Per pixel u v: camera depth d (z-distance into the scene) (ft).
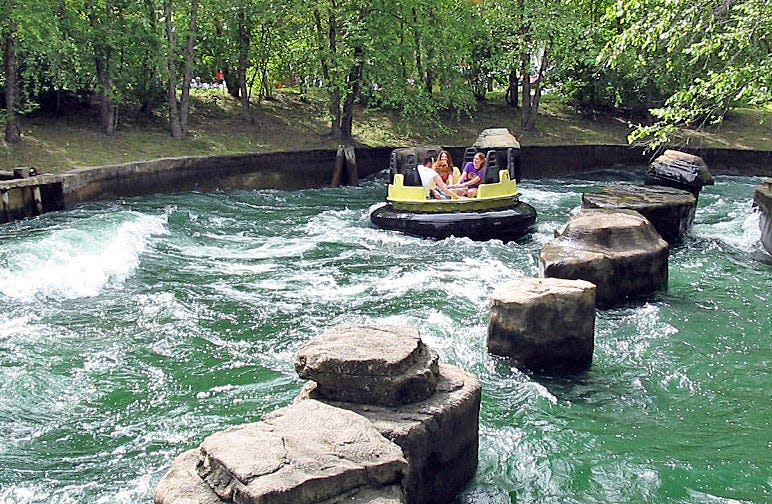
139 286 31.94
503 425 19.20
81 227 38.55
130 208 49.19
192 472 10.75
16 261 30.68
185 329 26.43
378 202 56.70
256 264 36.32
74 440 18.52
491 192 42.98
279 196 58.80
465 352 23.77
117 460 17.54
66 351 24.21
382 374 13.85
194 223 46.16
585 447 18.20
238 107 75.92
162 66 62.85
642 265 28.78
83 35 59.57
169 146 62.80
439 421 13.89
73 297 30.19
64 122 63.21
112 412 20.07
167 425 19.30
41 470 17.07
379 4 69.92
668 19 30.55
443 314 27.89
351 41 69.62
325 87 69.82
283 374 22.56
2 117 55.77
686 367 23.22
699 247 38.91
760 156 71.00
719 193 60.70
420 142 73.82
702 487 16.58
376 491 10.48
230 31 71.31
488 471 16.83
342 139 71.46
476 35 80.48
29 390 21.30
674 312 27.99
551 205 54.54
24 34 53.11
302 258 37.65
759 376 22.71
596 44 74.33
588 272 27.58
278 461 10.37
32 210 45.03
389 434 13.12
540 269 28.73
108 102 62.18
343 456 10.70
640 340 25.26
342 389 14.03
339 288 31.83
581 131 80.69
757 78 29.32
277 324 27.09
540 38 74.95
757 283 32.35
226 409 20.16
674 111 31.68
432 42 74.95
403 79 74.13
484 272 34.27
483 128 79.71
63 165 53.57
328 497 10.12
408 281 32.68
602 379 22.21
